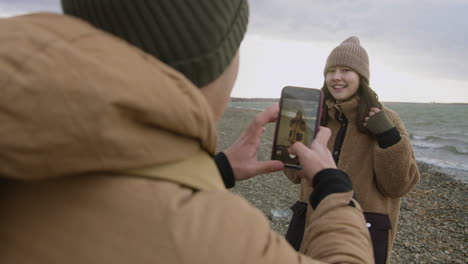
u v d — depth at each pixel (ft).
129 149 1.62
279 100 4.78
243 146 3.94
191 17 2.17
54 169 1.49
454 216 28.81
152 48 2.17
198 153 2.12
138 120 1.65
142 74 1.68
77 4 2.28
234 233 1.82
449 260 21.15
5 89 1.40
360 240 2.54
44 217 1.77
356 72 8.05
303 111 4.75
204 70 2.31
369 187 7.65
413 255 21.66
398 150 7.14
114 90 1.54
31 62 1.47
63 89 1.45
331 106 8.23
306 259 2.09
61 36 1.66
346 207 2.72
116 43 1.80
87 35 1.73
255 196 28.19
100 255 1.71
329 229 2.59
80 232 1.73
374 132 7.48
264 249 1.89
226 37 2.40
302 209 8.05
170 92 1.71
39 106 1.41
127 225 1.73
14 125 1.39
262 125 4.00
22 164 1.43
